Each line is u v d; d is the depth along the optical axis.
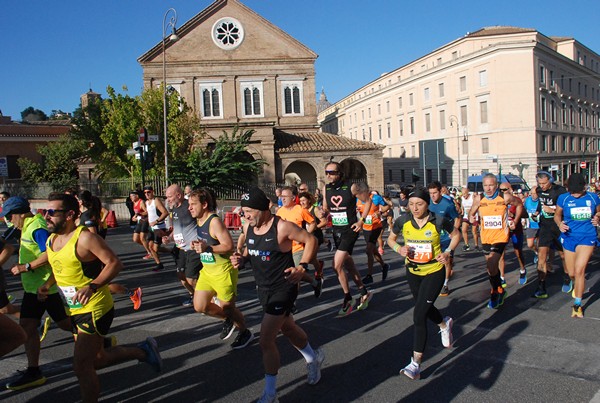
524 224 11.95
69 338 6.42
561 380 4.71
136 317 7.29
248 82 37.25
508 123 45.31
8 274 11.28
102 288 4.09
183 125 28.31
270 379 4.22
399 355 5.47
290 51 37.59
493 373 4.91
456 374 4.92
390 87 61.72
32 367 4.89
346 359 5.40
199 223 5.71
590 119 58.47
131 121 26.88
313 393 4.59
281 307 4.29
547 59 47.56
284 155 32.75
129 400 4.55
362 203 8.57
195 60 36.56
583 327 6.23
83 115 32.19
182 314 7.39
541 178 8.04
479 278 9.45
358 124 73.62
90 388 4.03
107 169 30.50
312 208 11.39
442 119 52.44
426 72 53.91
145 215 11.62
